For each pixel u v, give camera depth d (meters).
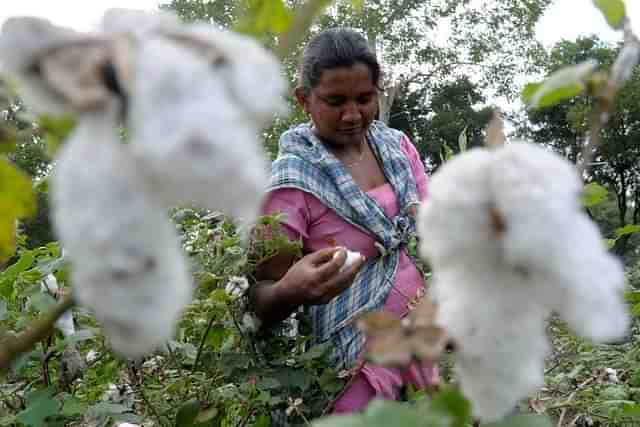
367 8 16.23
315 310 2.20
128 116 0.39
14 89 0.53
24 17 0.43
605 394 2.41
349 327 2.12
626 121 20.02
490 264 0.49
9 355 0.58
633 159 20.45
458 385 0.57
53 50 0.42
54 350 1.80
